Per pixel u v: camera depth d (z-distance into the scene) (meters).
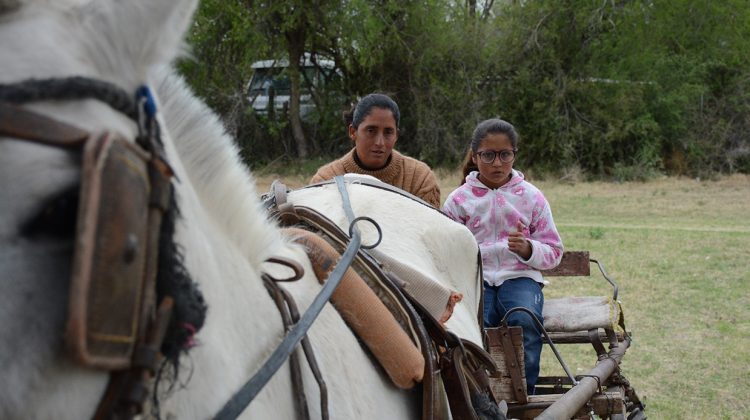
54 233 1.15
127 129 1.29
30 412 1.17
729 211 17.34
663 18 26.53
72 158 1.16
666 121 25.64
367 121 4.05
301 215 2.49
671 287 9.51
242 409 1.59
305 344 1.89
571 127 24.77
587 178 24.19
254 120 24.14
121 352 1.21
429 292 2.62
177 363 1.36
